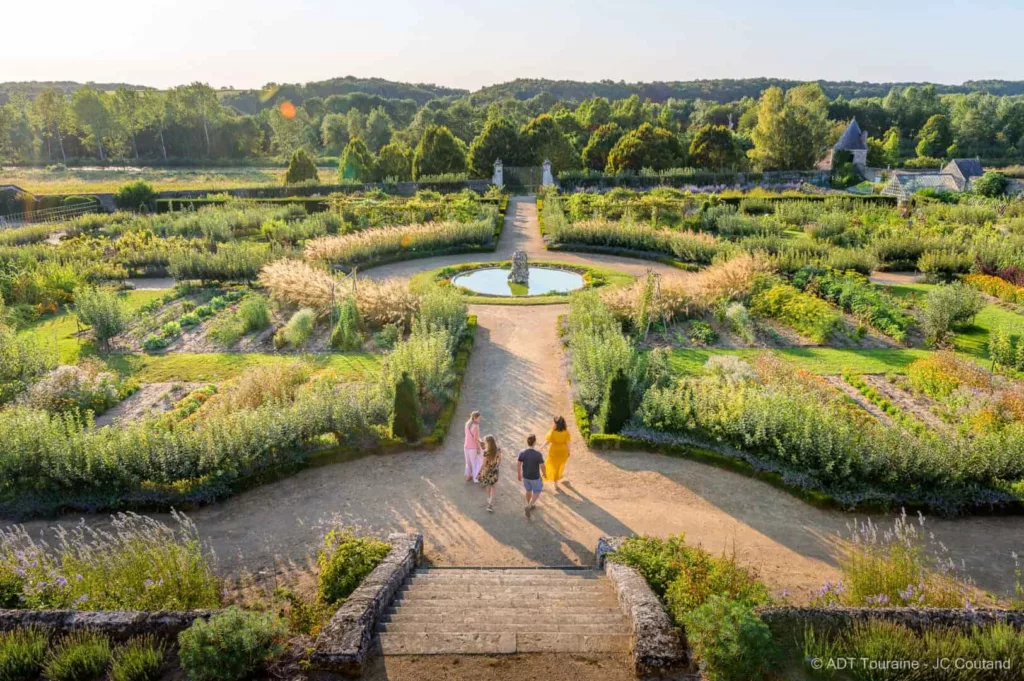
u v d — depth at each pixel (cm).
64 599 844
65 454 1246
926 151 10938
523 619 784
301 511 1220
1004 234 3597
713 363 1831
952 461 1232
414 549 1029
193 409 1655
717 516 1202
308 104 15088
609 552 998
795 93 11475
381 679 652
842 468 1250
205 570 925
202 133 11138
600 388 1638
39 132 11012
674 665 647
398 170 6662
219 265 2778
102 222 4388
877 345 2103
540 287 2866
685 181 6144
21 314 2398
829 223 3716
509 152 6531
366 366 1959
